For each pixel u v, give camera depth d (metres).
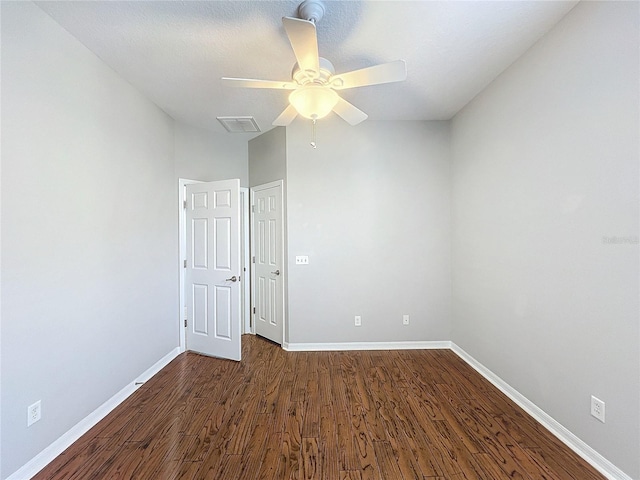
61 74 1.92
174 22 1.87
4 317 1.58
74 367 2.00
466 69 2.44
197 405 2.37
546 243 2.07
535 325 2.18
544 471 1.69
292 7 1.75
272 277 3.80
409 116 3.40
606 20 1.61
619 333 1.58
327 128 3.52
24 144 1.68
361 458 1.79
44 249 1.80
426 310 3.55
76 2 1.71
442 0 1.70
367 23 1.88
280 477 1.65
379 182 3.53
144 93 2.79
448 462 1.75
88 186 2.15
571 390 1.88
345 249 3.52
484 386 2.64
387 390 2.57
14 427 1.61
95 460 1.79
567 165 1.88
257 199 4.03
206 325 3.45
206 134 3.73
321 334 3.53
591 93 1.71
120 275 2.49
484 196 2.80
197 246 3.51
